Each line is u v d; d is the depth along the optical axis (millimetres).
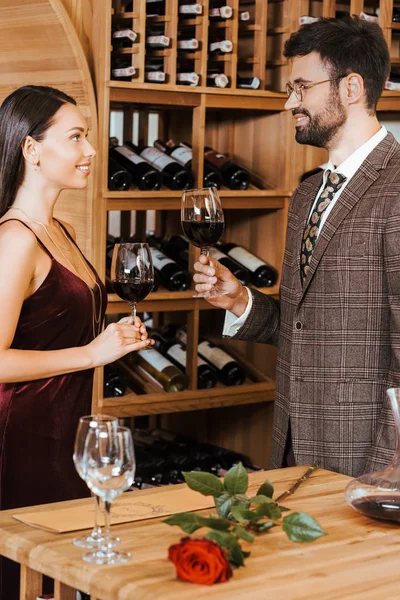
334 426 2254
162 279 3588
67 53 3156
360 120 2318
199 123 3520
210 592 1291
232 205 3662
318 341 2283
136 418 4414
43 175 2324
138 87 3297
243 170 3754
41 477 2297
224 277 2461
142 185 3441
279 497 1751
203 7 3451
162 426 4441
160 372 3605
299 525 1451
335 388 2254
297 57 2355
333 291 2252
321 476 1923
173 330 4031
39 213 2334
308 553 1464
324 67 2301
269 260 3898
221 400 3713
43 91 2340
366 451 2240
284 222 3816
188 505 1703
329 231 2258
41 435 2285
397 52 3932
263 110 3846
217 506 1513
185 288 3604
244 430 4113
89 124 3238
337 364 2250
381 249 2203
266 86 3877
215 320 4098
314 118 2334
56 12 3049
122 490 1418
